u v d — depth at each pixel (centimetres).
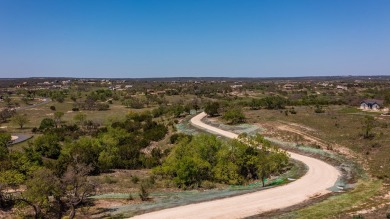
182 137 6994
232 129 8156
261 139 5250
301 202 3494
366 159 5334
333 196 3625
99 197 3853
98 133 8569
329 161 5397
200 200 3644
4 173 3628
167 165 5106
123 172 5484
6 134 7731
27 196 3048
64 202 3478
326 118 8900
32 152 5597
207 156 5128
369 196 3544
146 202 3675
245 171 5053
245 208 3338
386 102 11112
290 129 7669
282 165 5188
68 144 6606
